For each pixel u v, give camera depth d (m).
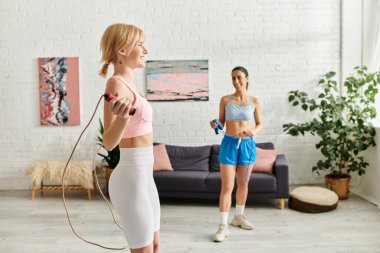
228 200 3.71
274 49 5.66
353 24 5.55
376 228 3.89
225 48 5.66
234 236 3.72
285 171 4.61
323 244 3.47
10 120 5.71
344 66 5.59
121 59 1.99
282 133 5.73
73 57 5.63
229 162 3.69
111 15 5.62
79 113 5.68
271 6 5.63
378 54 5.18
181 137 5.72
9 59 5.64
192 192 4.80
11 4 5.59
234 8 5.62
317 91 5.70
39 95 5.67
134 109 1.70
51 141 5.73
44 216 4.43
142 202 1.96
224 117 3.91
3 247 3.49
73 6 5.60
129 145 1.97
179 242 3.59
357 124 5.09
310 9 5.63
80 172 5.12
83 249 3.43
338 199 4.84
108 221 4.24
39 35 5.62
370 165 5.11
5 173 5.75
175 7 5.62
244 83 3.77
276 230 3.87
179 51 5.65
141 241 1.96
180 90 5.67
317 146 5.19
